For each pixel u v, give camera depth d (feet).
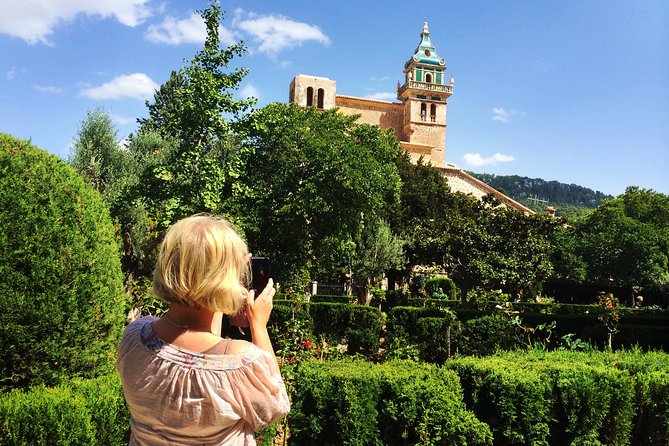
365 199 52.75
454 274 57.36
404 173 127.03
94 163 53.11
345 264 92.99
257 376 5.18
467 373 17.07
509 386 16.14
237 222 36.01
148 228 39.45
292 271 49.19
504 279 53.21
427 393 15.12
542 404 16.29
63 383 12.39
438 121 199.82
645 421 17.38
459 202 127.75
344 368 16.08
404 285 124.67
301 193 48.03
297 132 51.44
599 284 167.73
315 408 15.05
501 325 36.88
